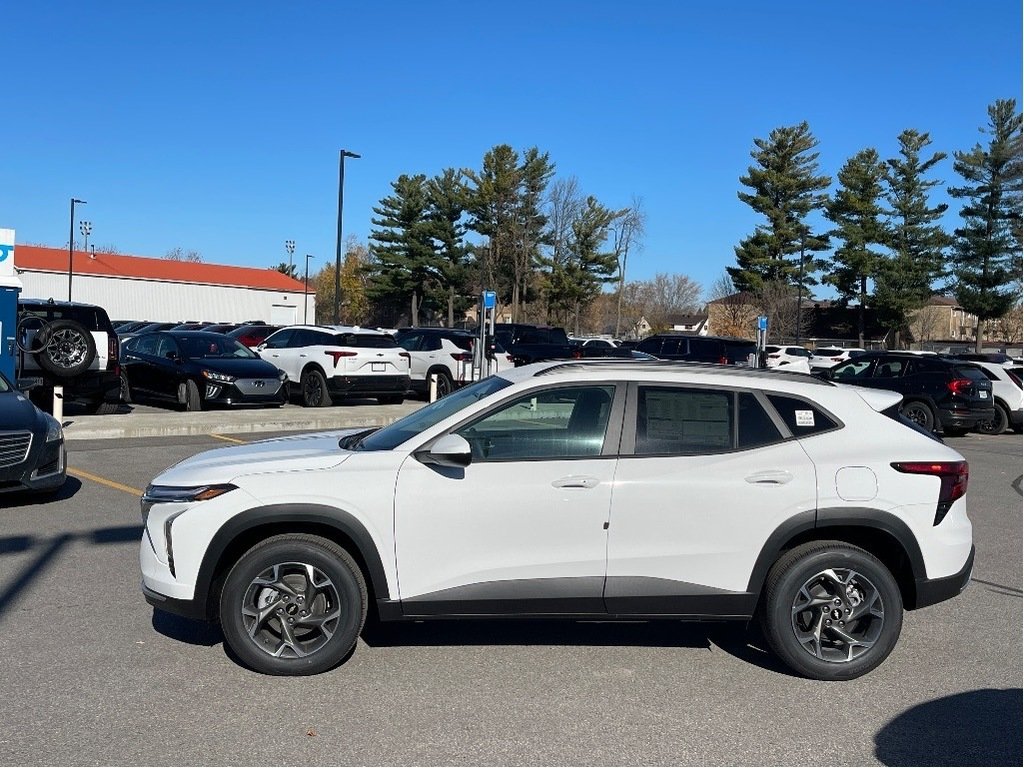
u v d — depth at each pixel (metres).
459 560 4.98
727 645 5.70
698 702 4.80
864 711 4.73
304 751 4.13
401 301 67.94
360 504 4.93
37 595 6.26
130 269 69.56
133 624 5.75
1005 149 54.62
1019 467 13.91
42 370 14.27
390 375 18.95
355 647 5.48
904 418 5.44
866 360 19.34
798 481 5.05
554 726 4.46
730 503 5.01
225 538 4.93
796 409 5.25
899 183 60.75
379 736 4.30
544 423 5.14
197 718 4.45
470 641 5.64
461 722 4.47
